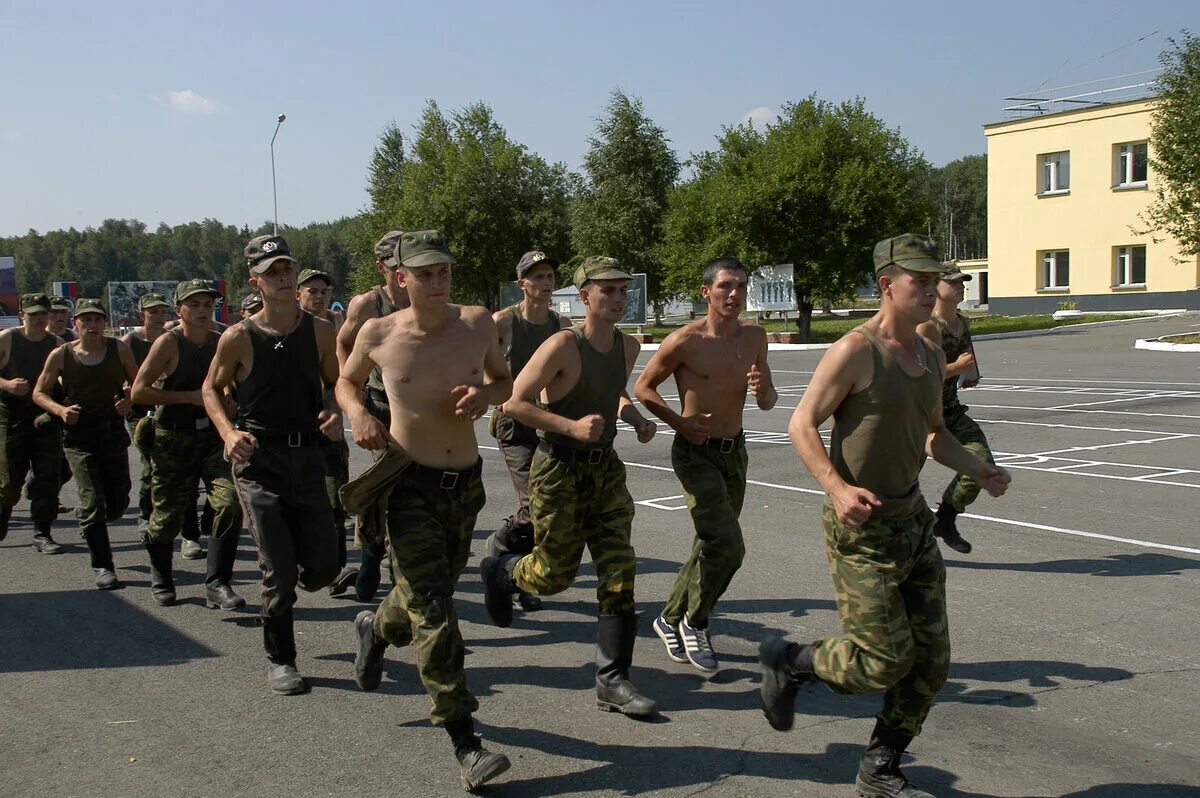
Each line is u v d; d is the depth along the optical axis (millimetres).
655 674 5316
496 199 52344
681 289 41219
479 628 6250
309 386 5277
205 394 5215
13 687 5289
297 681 5172
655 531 8680
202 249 130750
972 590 6582
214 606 6816
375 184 60188
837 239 36469
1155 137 27328
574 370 4984
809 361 29797
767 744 4410
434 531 4312
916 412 3771
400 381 4406
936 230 87188
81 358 7332
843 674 3771
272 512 5133
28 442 8461
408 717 4820
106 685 5305
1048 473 10578
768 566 7312
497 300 54344
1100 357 25844
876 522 3760
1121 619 5949
